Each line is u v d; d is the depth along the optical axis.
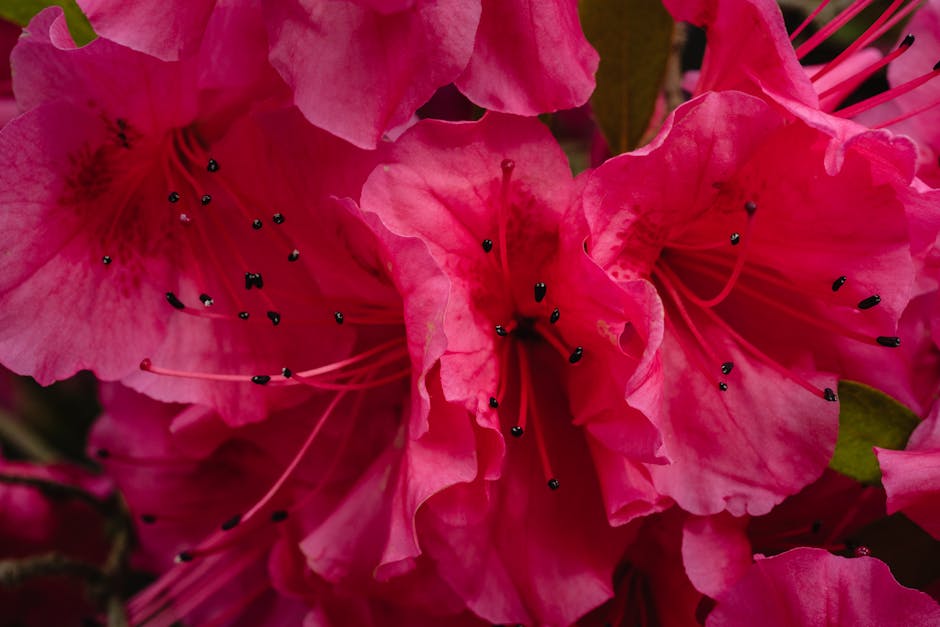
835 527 0.32
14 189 0.30
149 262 0.31
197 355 0.32
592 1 0.32
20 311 0.30
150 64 0.30
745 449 0.30
